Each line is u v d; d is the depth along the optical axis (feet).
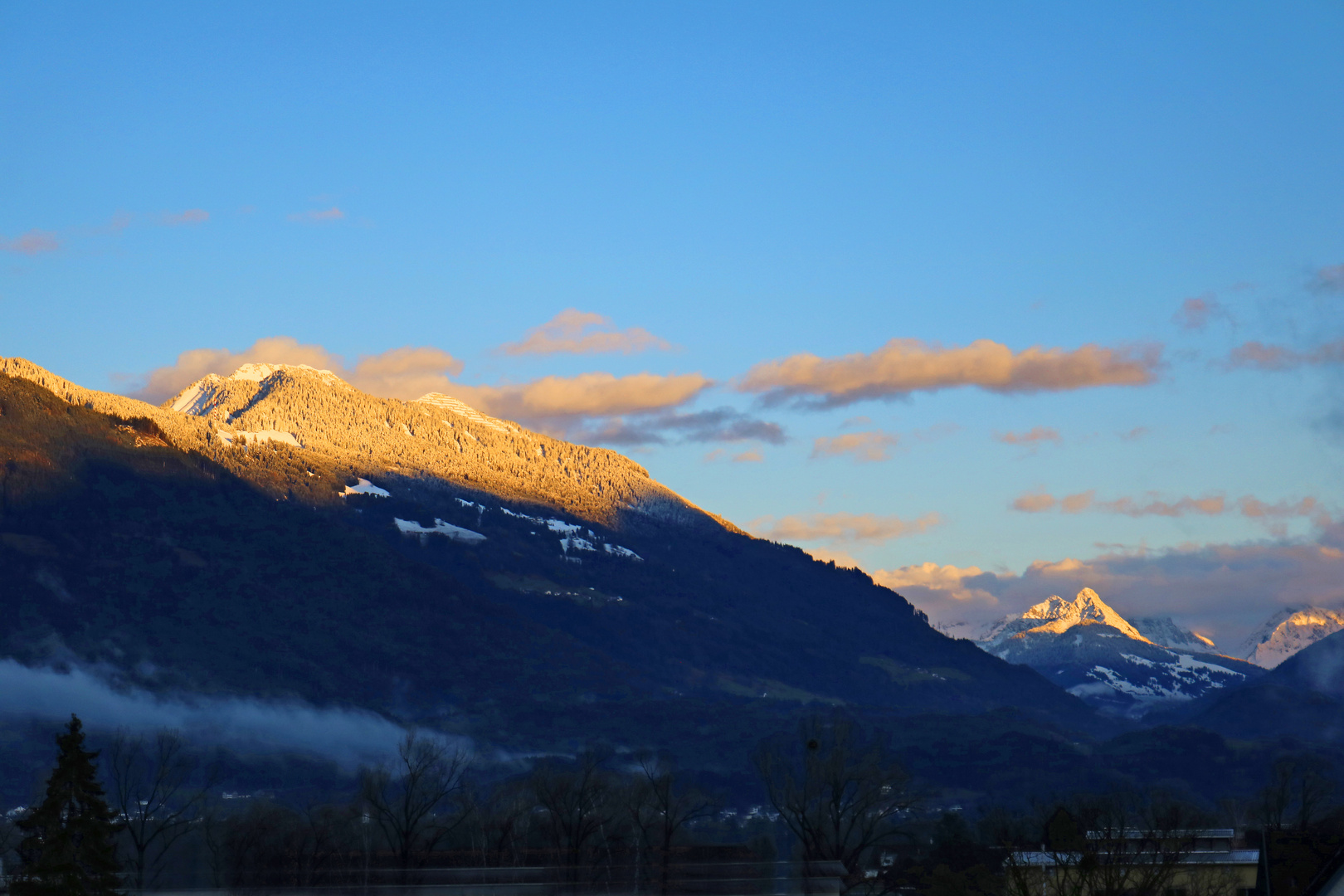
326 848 424.87
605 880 409.90
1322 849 251.39
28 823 314.55
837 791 403.95
